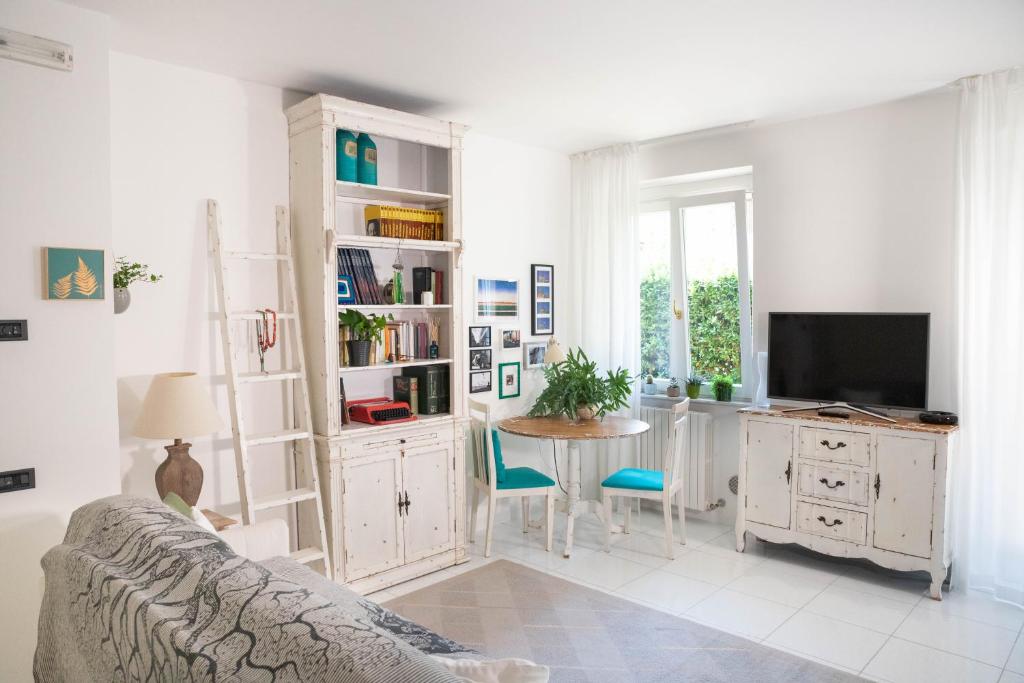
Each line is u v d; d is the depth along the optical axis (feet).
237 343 11.23
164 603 4.88
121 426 10.05
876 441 11.90
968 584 11.68
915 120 12.74
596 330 16.78
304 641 4.03
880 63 10.73
